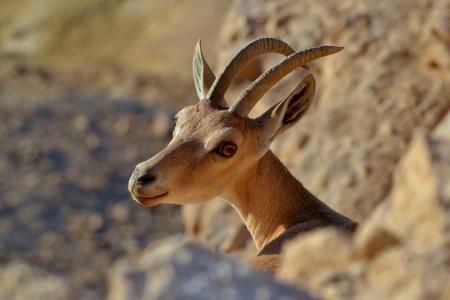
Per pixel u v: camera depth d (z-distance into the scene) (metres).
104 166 55.97
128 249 46.34
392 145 31.52
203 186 20.88
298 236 20.59
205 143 20.75
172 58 80.69
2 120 62.75
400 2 33.88
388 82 32.56
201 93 22.52
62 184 53.44
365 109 32.56
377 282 13.20
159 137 60.12
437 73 31.77
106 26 86.81
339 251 14.06
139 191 20.53
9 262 44.19
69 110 64.69
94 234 47.97
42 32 88.06
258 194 21.53
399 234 13.91
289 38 34.44
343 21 33.97
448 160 14.29
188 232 33.00
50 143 59.06
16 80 74.75
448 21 30.88
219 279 12.00
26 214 50.03
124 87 73.38
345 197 30.95
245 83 33.47
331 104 33.25
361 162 31.44
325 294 13.41
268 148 21.25
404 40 32.78
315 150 32.81
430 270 12.80
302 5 34.94
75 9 89.56
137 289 11.81
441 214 13.61
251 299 11.90
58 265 44.28
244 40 34.75
